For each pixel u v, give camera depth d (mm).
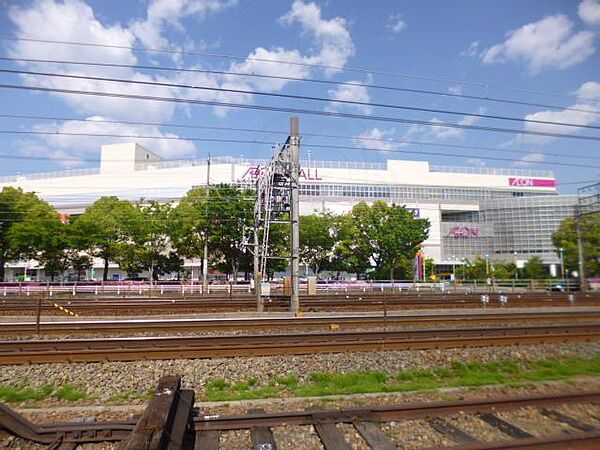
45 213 47062
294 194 20219
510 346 11555
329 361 10047
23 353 9977
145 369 9406
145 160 97438
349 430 6055
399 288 45750
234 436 5934
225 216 44438
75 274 69062
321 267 59094
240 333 13844
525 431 6062
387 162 93312
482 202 97625
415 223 60312
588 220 43156
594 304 25547
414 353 10734
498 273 60406
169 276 72000
